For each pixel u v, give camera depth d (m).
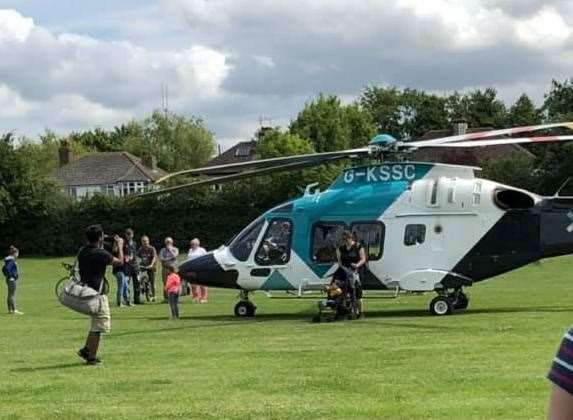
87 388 9.80
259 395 9.10
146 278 25.67
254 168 19.50
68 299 11.55
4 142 60.34
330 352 12.39
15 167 59.97
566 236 17.41
